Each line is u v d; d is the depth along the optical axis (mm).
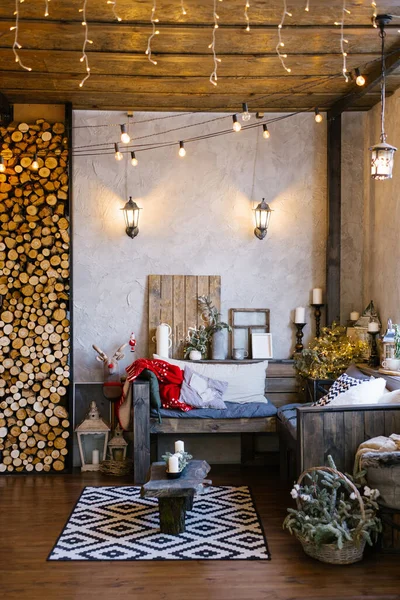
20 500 5344
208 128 6496
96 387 6418
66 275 6219
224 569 4004
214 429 5898
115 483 5809
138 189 6484
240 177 6531
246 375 6215
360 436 4613
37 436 6207
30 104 6297
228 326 6418
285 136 6543
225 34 4445
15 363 6199
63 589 3742
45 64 5094
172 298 6492
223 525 4715
